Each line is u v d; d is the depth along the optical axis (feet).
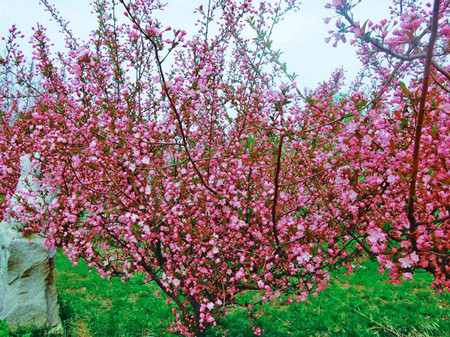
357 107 8.30
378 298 22.08
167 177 14.12
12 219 17.92
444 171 8.18
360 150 9.19
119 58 17.51
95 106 14.47
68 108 14.67
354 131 8.54
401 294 22.48
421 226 7.73
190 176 13.28
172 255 14.42
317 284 12.87
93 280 24.22
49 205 16.63
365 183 10.18
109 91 15.97
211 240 11.91
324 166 11.32
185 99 10.52
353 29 6.82
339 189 11.44
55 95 16.85
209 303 12.90
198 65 13.53
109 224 15.05
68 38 19.80
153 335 17.25
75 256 15.05
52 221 15.44
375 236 8.22
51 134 13.29
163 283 14.02
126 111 15.05
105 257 15.39
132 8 14.57
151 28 8.27
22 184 19.19
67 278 24.57
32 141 20.25
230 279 12.62
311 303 21.13
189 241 12.58
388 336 17.29
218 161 13.65
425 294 22.16
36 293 16.92
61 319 17.75
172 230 13.60
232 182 12.70
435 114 9.40
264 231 12.53
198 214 13.30
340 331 17.95
